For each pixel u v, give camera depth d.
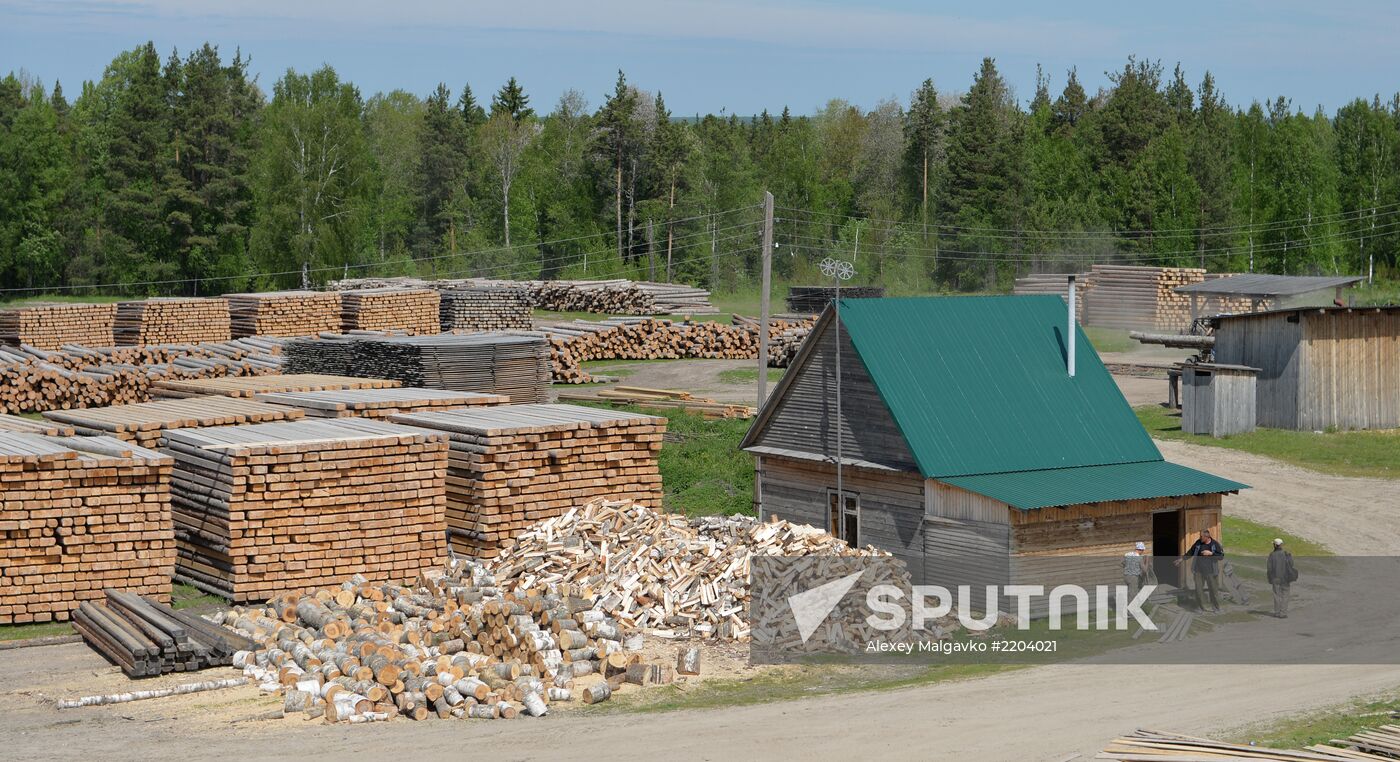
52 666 21.00
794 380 29.95
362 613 22.05
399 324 56.72
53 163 110.88
